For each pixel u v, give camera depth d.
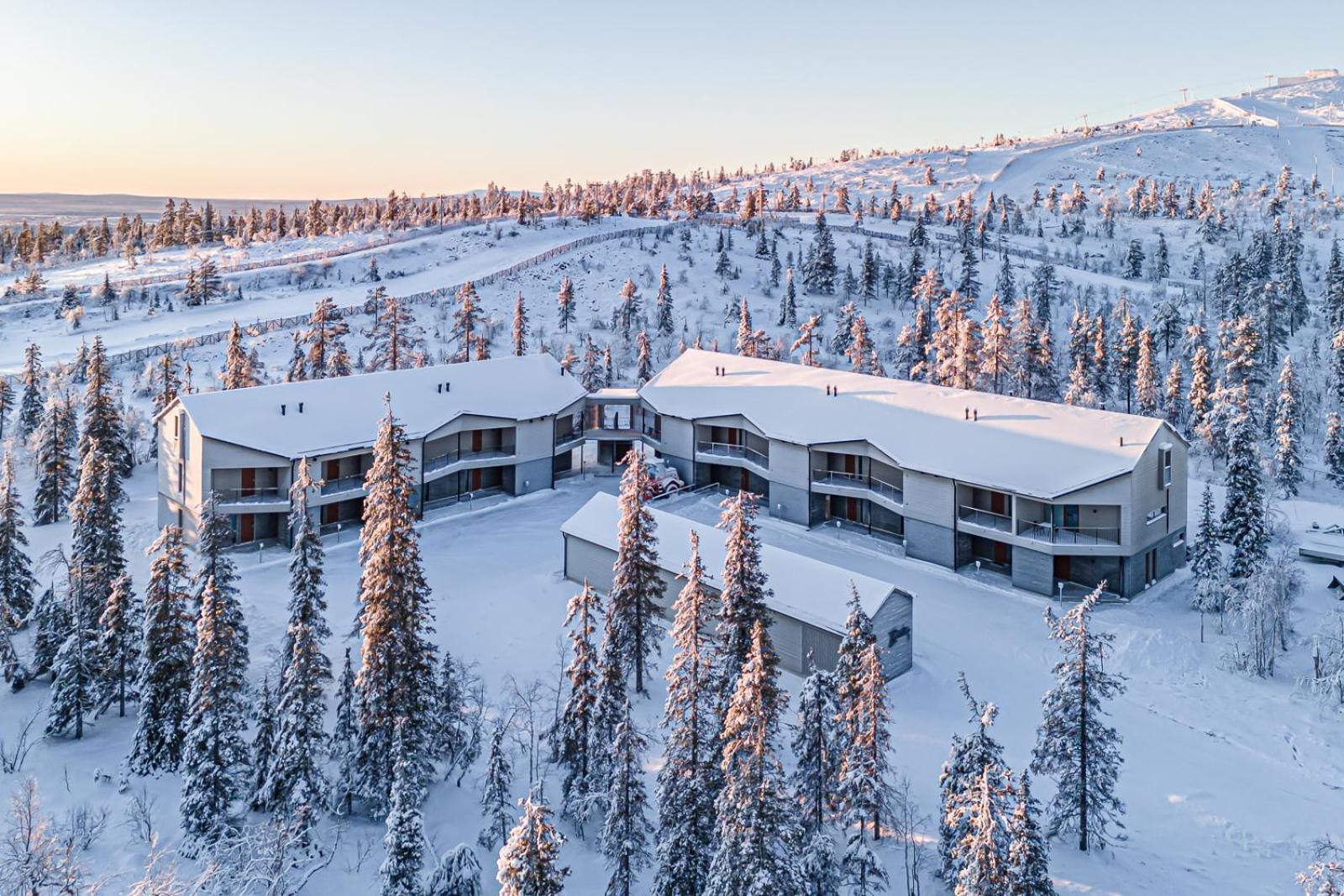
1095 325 97.00
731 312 137.88
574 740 30.89
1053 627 28.53
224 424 53.41
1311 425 89.69
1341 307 113.81
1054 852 28.06
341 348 86.94
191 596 34.53
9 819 29.62
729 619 32.50
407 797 27.08
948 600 47.41
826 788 27.80
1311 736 34.78
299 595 32.41
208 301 150.50
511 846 20.75
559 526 59.12
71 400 80.12
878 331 133.00
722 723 28.34
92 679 36.91
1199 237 190.38
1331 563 53.00
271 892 25.28
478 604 47.00
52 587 41.62
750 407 63.72
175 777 33.19
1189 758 33.53
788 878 22.52
